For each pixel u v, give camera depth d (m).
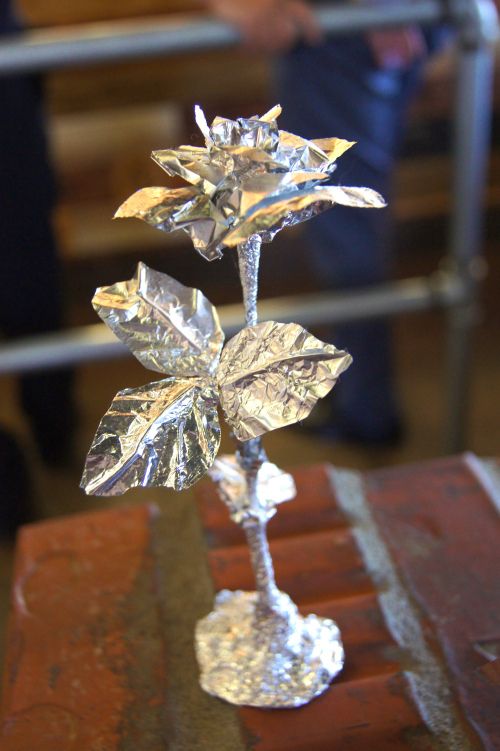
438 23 1.16
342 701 0.73
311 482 0.88
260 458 0.69
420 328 1.83
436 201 2.04
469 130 1.23
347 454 1.50
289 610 0.75
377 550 0.83
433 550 0.82
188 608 0.80
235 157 0.61
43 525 0.87
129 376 1.71
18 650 0.78
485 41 1.17
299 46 1.20
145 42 1.12
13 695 0.75
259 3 1.12
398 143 1.29
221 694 0.73
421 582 0.80
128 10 1.74
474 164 1.25
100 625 0.79
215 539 0.84
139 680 0.75
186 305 0.67
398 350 1.77
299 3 1.13
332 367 0.63
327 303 1.31
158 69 1.83
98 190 1.92
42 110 1.32
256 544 0.72
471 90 1.20
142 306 0.67
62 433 1.50
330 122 1.27
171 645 0.78
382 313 1.32
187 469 0.65
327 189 0.62
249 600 0.78
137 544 0.85
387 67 1.21
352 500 0.87
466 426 1.42
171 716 0.73
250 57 1.86
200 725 0.73
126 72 1.82
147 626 0.79
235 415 0.64
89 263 1.96
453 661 0.75
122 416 0.66
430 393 1.64
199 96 1.88
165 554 0.85
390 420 1.50
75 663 0.77
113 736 0.72
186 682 0.75
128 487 0.65
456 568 0.81
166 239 1.96
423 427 1.55
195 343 0.67
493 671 0.74
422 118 1.93
